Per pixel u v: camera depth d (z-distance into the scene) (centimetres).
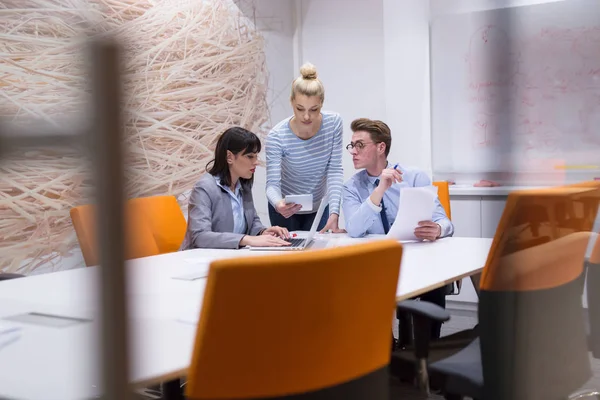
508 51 99
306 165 313
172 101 384
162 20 375
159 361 99
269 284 88
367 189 270
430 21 411
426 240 246
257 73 453
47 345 112
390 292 105
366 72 466
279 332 92
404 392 147
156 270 194
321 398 99
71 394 86
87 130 24
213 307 87
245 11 439
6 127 23
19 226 272
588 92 313
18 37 266
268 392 94
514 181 132
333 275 93
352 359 102
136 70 358
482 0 388
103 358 28
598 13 321
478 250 218
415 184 268
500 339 131
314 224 232
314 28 484
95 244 26
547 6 335
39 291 166
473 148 395
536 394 132
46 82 262
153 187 372
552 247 132
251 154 254
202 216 248
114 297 27
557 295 135
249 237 240
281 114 480
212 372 90
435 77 411
